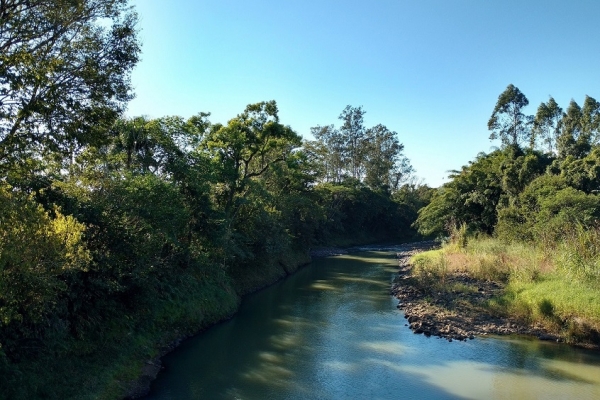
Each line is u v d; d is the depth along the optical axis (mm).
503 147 56750
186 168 19703
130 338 13641
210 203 20953
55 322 10531
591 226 25297
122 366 12352
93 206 12758
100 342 12359
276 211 31812
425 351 15617
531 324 17672
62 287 9656
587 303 16250
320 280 30844
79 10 9281
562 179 33812
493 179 42031
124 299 13742
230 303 20781
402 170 91625
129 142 18078
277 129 26844
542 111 57750
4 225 7570
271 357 15039
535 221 31578
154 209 15047
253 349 15805
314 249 51969
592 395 12086
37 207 8641
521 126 58656
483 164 46188
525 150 46406
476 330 17656
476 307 19906
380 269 36719
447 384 12883
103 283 11922
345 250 54062
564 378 13180
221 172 24672
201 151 24266
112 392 11164
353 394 12250
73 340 11477
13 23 8312
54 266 9336
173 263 17969
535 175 38219
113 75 9930
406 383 12953
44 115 8430
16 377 8977
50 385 9766
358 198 66500
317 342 16656
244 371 13789
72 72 9258
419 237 74125
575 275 18578
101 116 9594
